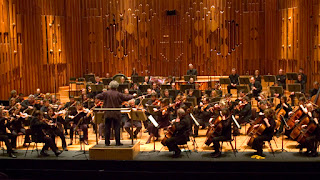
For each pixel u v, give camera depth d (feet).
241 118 38.11
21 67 55.88
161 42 65.57
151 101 40.27
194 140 34.17
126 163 30.37
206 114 39.42
